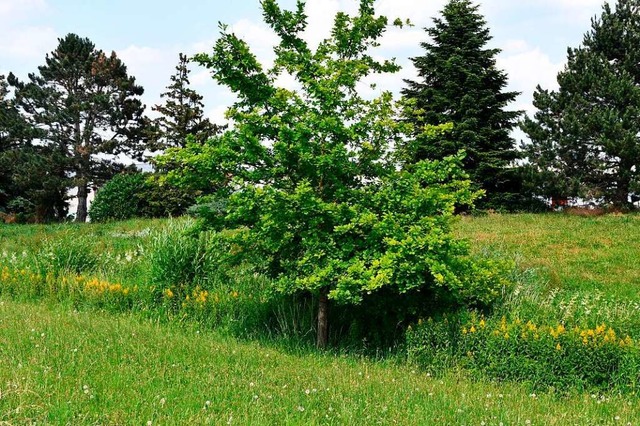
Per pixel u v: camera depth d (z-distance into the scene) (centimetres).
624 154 2577
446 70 2844
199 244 1207
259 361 759
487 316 945
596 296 1170
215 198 949
